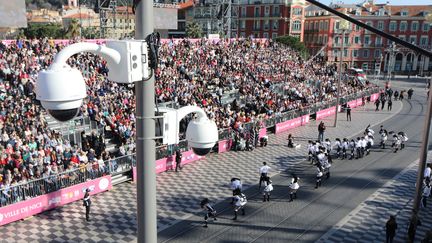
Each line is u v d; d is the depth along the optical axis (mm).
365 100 51938
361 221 19562
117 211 20188
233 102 36688
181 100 32688
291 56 57562
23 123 23609
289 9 92688
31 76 29141
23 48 31906
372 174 26406
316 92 46250
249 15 96875
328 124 40312
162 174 25531
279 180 24953
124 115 28422
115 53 4039
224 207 20828
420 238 18078
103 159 23641
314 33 98750
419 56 92125
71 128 25875
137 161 4594
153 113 4480
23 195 19031
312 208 20969
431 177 23000
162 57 39594
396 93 55406
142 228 4727
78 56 32875
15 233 17672
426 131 16391
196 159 28375
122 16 66625
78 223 18812
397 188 23984
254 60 50031
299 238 17766
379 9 93750
